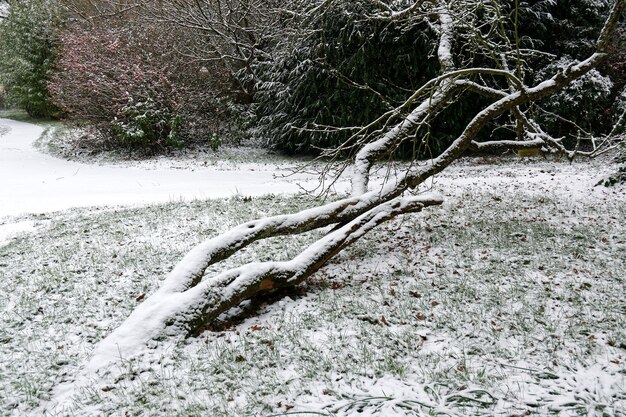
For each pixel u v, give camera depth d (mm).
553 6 19656
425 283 6973
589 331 5566
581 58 19609
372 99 18703
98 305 6645
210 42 24141
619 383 4598
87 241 9406
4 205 13086
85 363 5191
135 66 21297
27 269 8039
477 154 19656
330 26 19141
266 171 18609
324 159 20359
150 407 4395
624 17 21844
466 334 5551
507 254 7988
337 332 5676
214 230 9766
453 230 9312
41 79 33469
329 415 4152
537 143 9266
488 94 9383
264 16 23969
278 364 5016
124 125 21234
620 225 9586
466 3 10086
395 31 18469
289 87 20859
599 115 19312
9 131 31094
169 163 20281
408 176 8680
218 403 4422
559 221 9898
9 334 5930
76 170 19297
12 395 4676
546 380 4648
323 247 6898
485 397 4379
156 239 9375
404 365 4926
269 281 6270
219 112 23594
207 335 5656
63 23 30719
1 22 36844
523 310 6094
